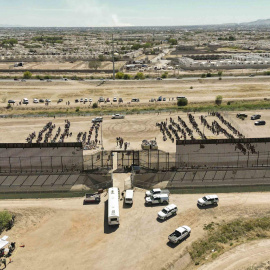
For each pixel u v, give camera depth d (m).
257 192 73.62
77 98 173.25
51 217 64.62
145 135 112.62
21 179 77.38
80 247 55.88
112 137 111.00
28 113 144.50
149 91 186.12
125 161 86.31
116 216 60.00
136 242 56.81
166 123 125.44
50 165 79.50
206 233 59.06
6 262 52.44
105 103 161.38
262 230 60.03
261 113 139.25
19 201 70.31
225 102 163.00
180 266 51.59
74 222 62.91
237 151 79.75
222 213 65.50
